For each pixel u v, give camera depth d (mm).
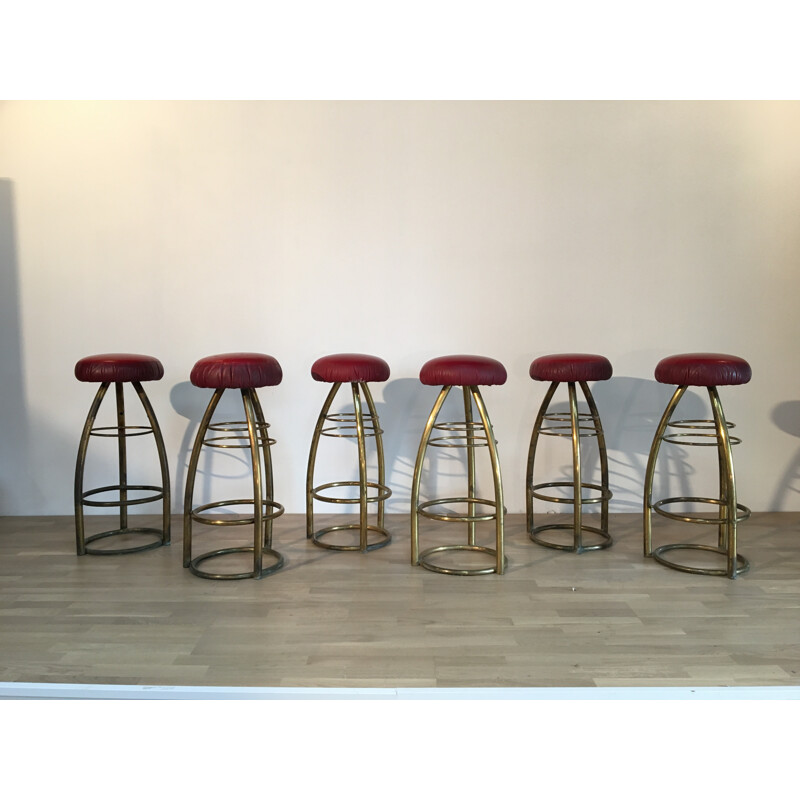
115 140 3969
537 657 2352
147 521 3984
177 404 4078
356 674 2236
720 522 3111
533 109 3982
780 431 4117
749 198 4016
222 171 3986
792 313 4059
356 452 4109
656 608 2758
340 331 4055
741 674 2242
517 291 4047
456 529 3854
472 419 3859
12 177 3971
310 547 3537
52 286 4020
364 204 4004
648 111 3986
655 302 4059
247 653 2379
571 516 4090
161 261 4016
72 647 2426
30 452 4086
